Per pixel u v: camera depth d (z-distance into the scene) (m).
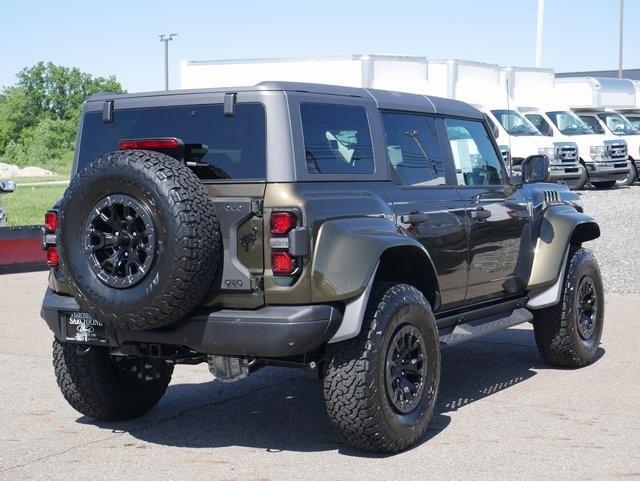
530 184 7.95
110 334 5.57
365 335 5.44
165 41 61.22
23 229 14.33
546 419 6.39
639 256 14.56
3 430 6.23
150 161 5.13
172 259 5.04
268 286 5.27
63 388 6.21
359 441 5.53
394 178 6.20
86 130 6.14
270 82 5.54
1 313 10.75
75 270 5.28
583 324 7.97
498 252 7.14
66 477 5.27
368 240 5.45
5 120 80.38
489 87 26.02
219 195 5.41
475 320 7.11
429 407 5.83
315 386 7.46
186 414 6.64
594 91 30.33
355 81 23.23
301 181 5.41
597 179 27.33
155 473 5.32
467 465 5.41
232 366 5.46
